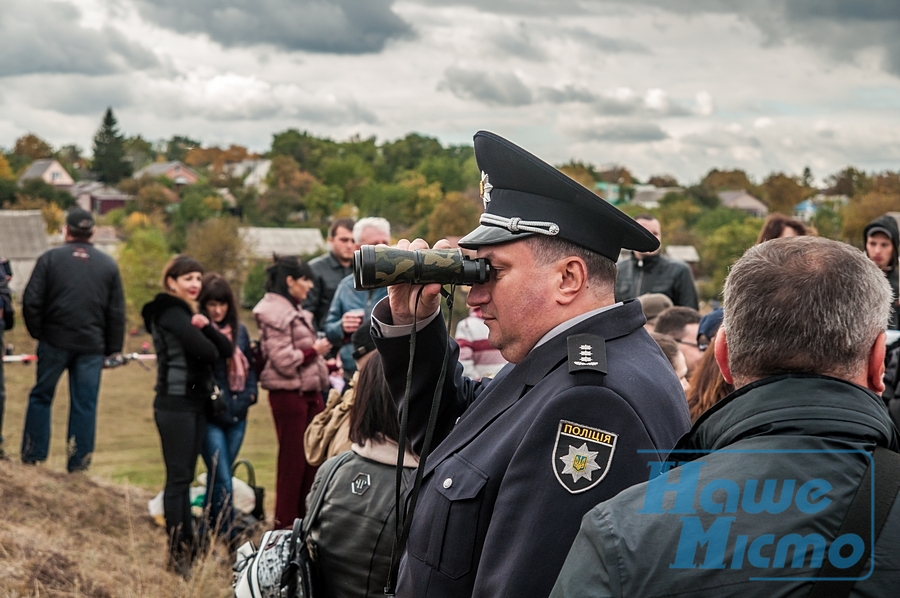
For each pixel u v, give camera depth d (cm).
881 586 111
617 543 120
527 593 155
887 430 123
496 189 183
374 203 10725
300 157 12438
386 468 243
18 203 10019
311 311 558
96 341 609
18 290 5178
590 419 160
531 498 159
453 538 172
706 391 277
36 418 606
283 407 487
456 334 444
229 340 473
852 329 127
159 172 13562
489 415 183
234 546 485
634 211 10856
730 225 7831
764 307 130
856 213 7988
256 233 8319
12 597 364
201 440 461
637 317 182
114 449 1423
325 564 245
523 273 178
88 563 425
